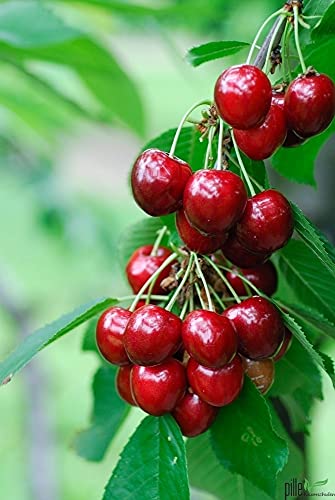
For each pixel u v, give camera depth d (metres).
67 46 1.10
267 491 0.84
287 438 0.92
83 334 0.94
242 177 0.86
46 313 2.06
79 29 1.04
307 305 0.91
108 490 0.83
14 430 2.24
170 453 0.83
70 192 2.00
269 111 0.82
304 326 0.89
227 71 0.81
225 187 0.80
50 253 2.57
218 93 0.81
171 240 0.90
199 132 0.88
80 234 1.95
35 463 1.59
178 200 0.82
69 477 2.04
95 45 1.10
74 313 0.84
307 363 0.89
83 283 2.31
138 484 0.83
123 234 0.95
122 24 1.52
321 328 0.88
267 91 0.80
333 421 1.88
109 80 1.17
